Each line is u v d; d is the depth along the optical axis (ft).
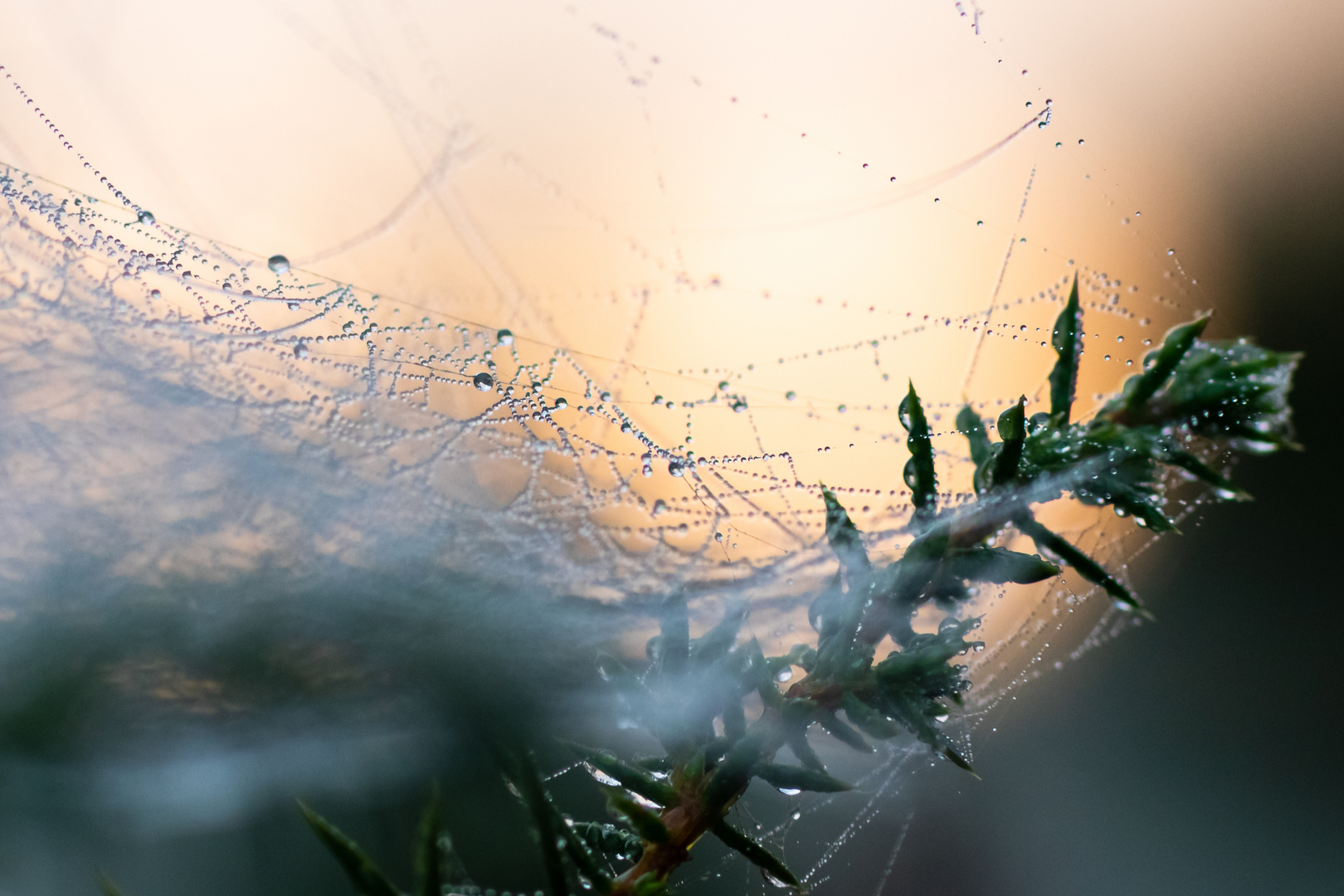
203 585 0.47
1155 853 0.82
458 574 0.49
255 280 0.89
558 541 0.60
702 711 0.48
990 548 0.48
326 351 0.75
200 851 0.48
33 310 0.58
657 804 0.47
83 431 0.50
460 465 0.61
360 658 0.46
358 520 0.51
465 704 0.46
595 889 0.45
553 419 0.83
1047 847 0.82
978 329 1.16
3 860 0.46
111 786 0.46
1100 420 0.49
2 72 0.97
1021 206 1.27
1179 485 0.64
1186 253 1.27
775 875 0.47
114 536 0.47
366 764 0.48
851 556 0.49
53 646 0.46
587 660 0.48
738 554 0.69
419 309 1.08
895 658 0.47
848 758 0.79
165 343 0.61
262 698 0.46
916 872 0.76
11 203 0.66
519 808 0.54
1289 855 0.83
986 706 0.90
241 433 0.53
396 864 0.51
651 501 0.77
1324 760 0.91
